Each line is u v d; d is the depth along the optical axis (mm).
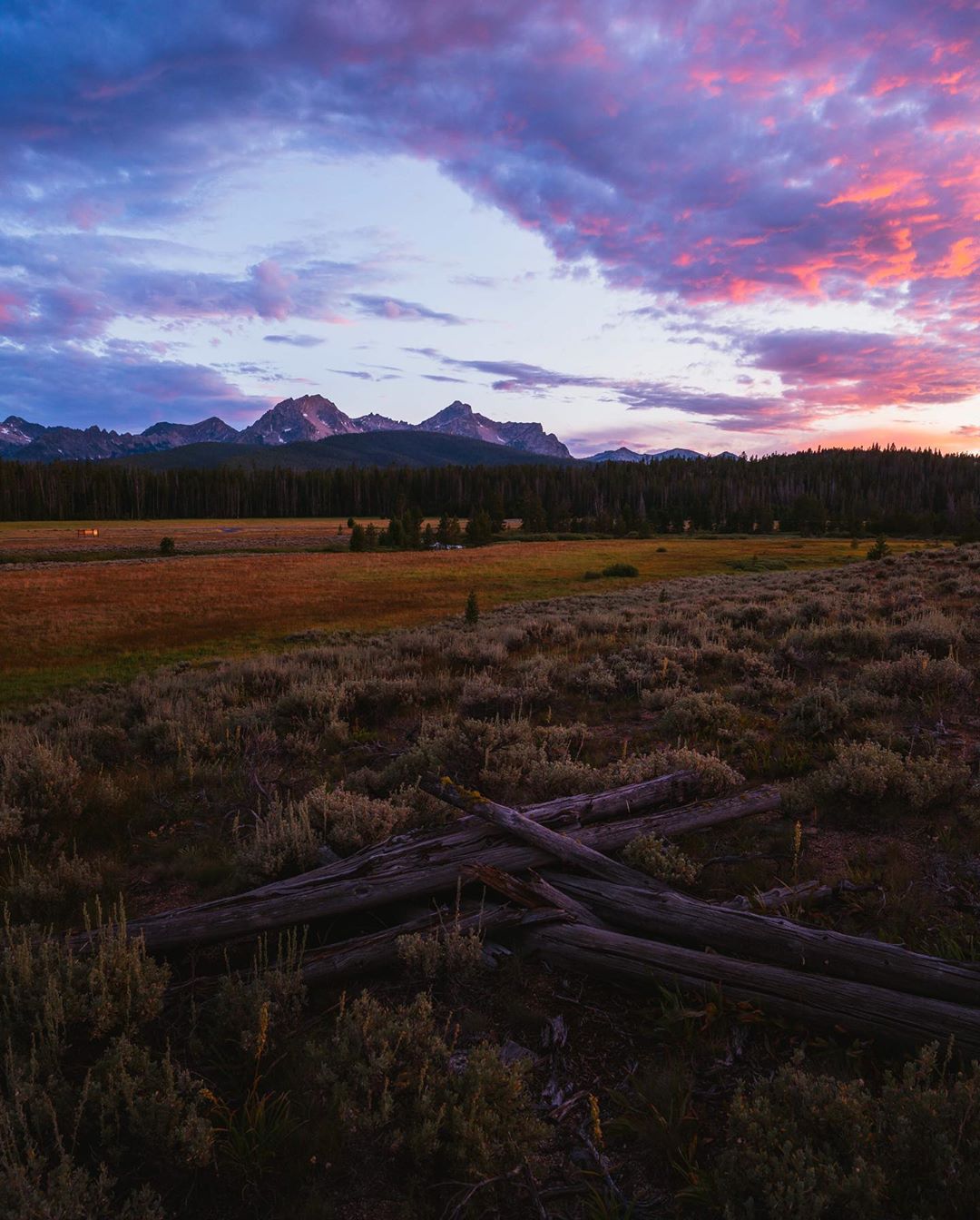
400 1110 2750
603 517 135375
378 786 6734
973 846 4535
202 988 3609
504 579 53406
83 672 22984
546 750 7238
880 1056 2975
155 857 5633
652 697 9336
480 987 3646
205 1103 2861
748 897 4090
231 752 8492
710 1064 3049
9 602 41625
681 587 36406
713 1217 2381
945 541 117688
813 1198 2141
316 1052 3018
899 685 8258
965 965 3020
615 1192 2496
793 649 11125
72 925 4477
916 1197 2266
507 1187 2578
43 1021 3180
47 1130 2691
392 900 4074
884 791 5160
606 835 4688
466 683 10414
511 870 4246
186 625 33000
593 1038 3277
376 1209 2494
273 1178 2631
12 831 5965
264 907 3975
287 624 33188
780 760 6512
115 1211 2514
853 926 3828
